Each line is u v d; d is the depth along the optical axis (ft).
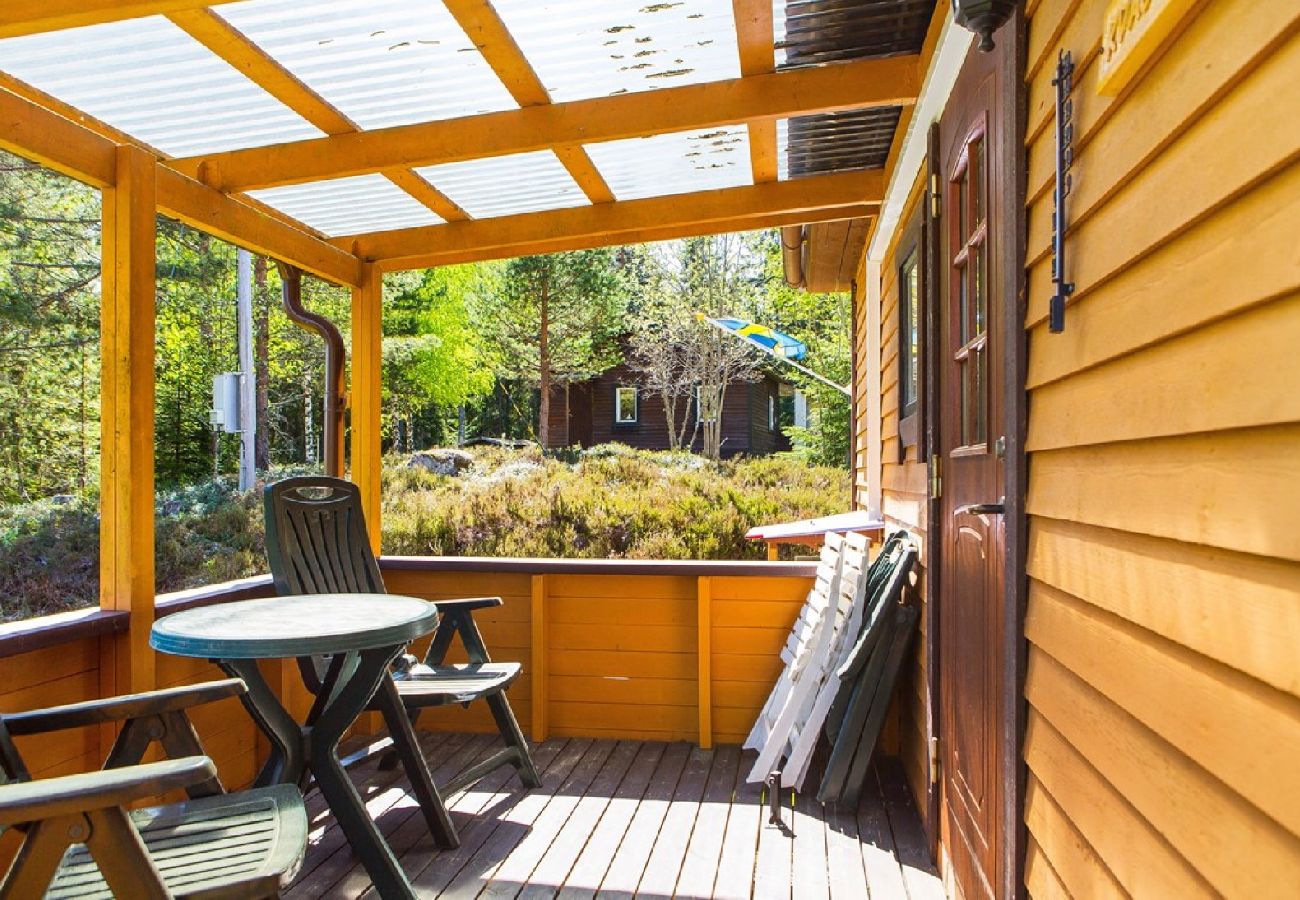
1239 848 2.80
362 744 12.37
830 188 11.80
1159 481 3.41
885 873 8.50
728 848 9.09
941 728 8.50
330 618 7.82
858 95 8.65
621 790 10.74
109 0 6.45
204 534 30.42
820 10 7.71
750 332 45.98
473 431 76.13
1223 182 2.91
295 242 11.57
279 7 7.16
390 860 7.74
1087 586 4.19
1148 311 3.51
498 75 8.49
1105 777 3.94
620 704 12.78
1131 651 3.67
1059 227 4.51
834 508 36.32
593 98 9.09
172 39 7.55
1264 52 2.66
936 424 8.74
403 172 10.57
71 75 8.13
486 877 8.45
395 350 59.62
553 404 75.82
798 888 8.21
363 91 8.71
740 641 12.48
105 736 8.39
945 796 8.22
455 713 13.12
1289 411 2.51
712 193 11.92
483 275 67.56
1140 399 3.58
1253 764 2.69
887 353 15.21
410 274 62.90
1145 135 3.54
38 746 7.78
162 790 4.22
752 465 48.49
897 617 10.18
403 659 10.65
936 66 7.49
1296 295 2.51
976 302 7.06
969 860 7.01
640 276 77.10
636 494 38.65
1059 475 4.68
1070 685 4.47
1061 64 4.50
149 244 8.66
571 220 12.20
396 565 13.05
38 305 29.55
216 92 8.54
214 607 8.44
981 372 6.74
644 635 12.75
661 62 8.46
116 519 8.48
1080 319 4.31
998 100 6.00
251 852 5.32
